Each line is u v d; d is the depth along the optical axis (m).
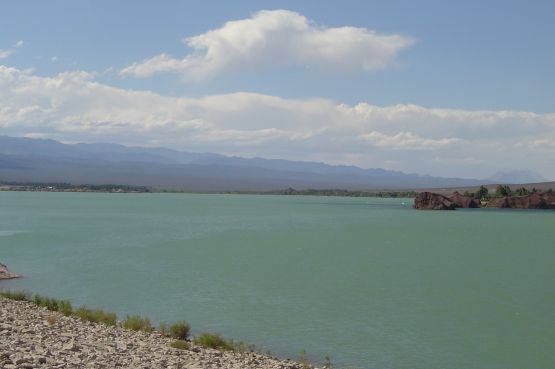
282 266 67.56
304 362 27.69
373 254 82.69
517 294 50.06
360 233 123.75
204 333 30.81
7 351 18.92
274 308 42.22
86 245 88.56
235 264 68.81
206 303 43.78
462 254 83.69
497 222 168.38
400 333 35.59
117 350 23.41
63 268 62.50
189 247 89.00
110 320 32.56
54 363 18.38
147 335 29.66
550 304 45.50
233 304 43.56
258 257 76.94
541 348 32.84
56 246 86.31
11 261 67.94
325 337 34.09
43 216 168.12
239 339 33.00
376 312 41.62
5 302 35.44
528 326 38.09
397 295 48.88
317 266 68.06
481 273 63.50
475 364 29.75
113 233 112.94
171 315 39.31
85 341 24.59
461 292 50.81
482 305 44.91
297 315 39.91
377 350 31.72
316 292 49.62
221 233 119.69
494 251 88.44
